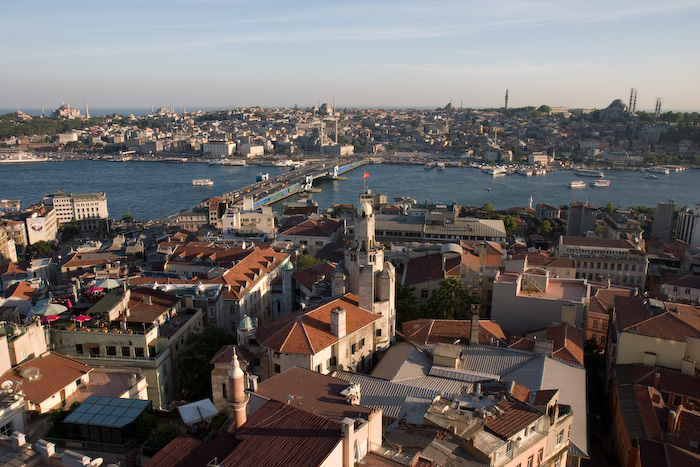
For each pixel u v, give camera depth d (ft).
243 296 462.19
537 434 220.84
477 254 541.34
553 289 422.41
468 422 215.51
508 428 211.41
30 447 186.09
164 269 602.44
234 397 198.80
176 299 398.83
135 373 294.46
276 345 289.33
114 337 330.75
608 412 338.13
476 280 456.04
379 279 338.95
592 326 429.38
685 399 297.12
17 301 476.95
